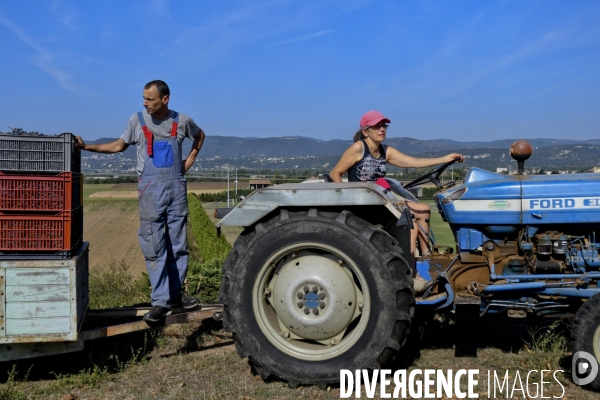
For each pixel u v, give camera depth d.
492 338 4.85
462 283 4.36
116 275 9.64
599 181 4.13
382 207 4.13
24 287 3.80
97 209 47.12
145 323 4.36
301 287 3.91
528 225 4.23
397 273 3.75
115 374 4.17
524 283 4.06
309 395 3.73
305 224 3.87
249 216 3.97
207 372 4.18
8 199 3.82
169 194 4.45
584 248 4.16
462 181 4.63
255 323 3.93
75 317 3.87
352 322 3.99
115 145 4.46
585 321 3.68
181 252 4.62
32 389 3.92
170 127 4.47
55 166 3.89
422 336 4.89
